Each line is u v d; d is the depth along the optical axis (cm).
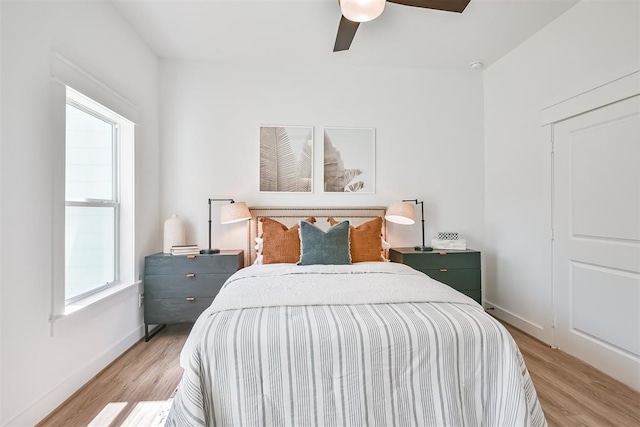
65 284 193
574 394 181
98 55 210
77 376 185
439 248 310
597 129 210
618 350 196
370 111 321
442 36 264
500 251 308
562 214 238
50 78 168
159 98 299
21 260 149
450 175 330
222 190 306
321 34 260
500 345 130
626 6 189
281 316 138
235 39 268
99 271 228
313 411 120
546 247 252
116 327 229
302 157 313
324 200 315
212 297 262
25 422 149
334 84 318
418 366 125
